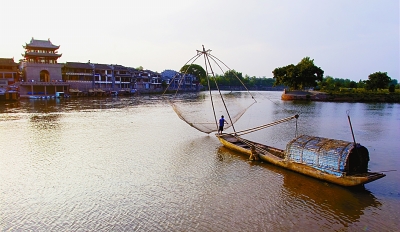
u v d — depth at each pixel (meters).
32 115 39.91
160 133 27.52
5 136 25.52
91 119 36.72
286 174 15.98
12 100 65.50
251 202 12.59
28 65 75.69
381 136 27.00
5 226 10.60
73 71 88.94
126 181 14.92
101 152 20.44
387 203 12.54
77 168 16.89
